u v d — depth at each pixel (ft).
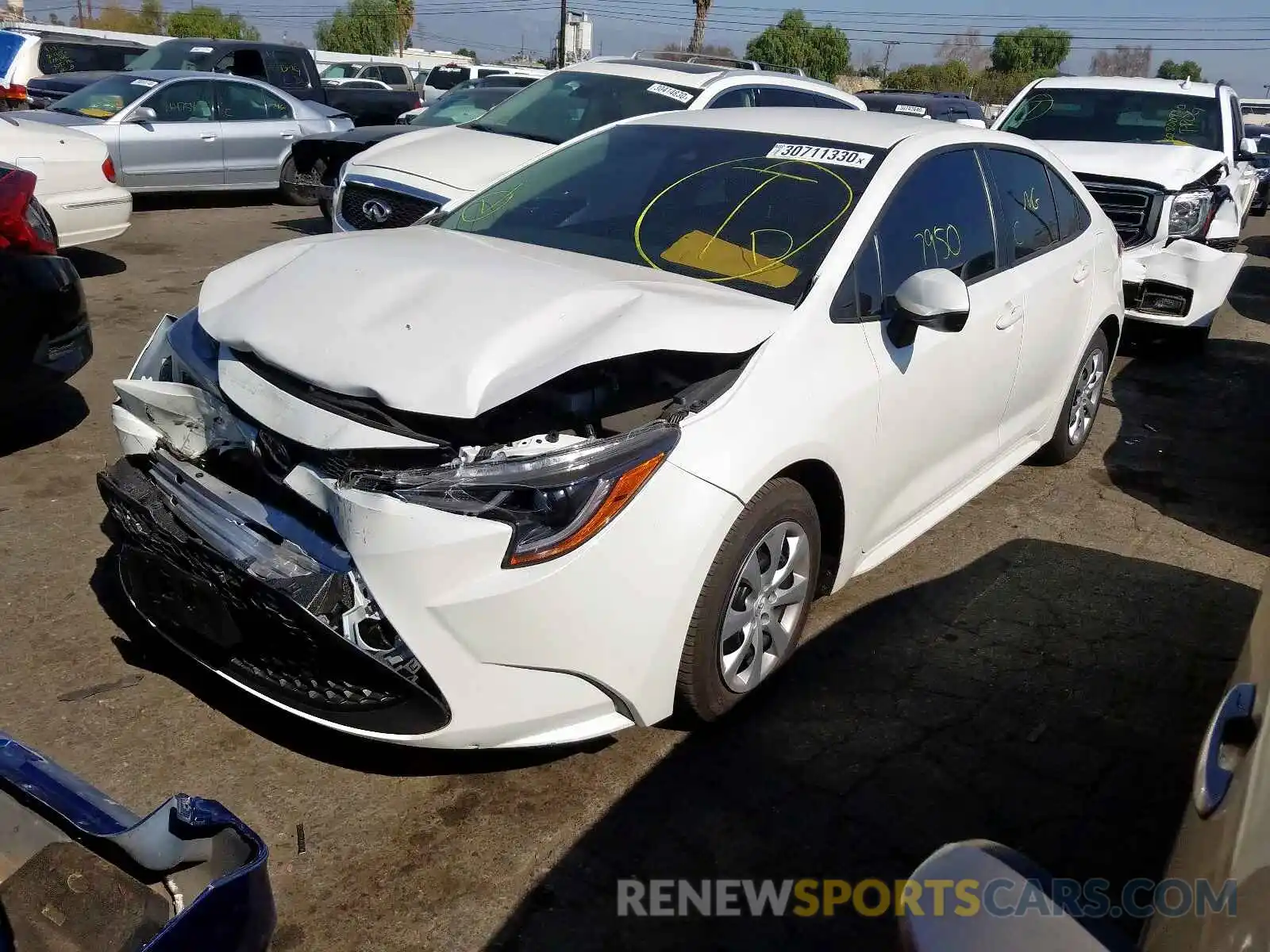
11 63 50.85
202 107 38.17
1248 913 3.99
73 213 24.95
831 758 10.09
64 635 11.35
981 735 10.55
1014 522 15.62
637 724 9.34
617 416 9.14
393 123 60.80
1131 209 24.21
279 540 8.90
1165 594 13.67
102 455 16.10
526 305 9.47
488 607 8.20
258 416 9.07
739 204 11.91
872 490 11.21
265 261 11.03
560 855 8.75
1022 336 13.93
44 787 6.78
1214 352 26.45
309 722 10.01
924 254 12.17
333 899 8.20
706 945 7.98
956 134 13.55
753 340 9.85
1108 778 10.03
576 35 123.24
